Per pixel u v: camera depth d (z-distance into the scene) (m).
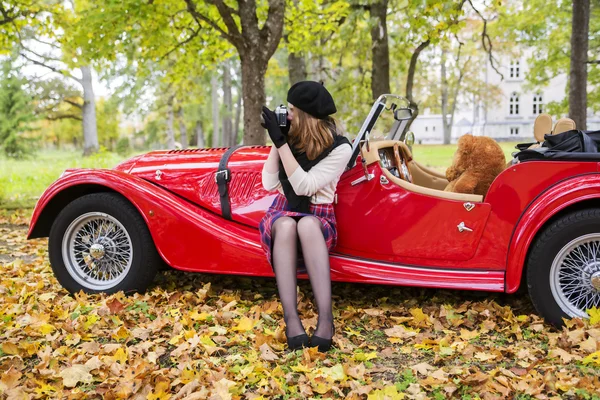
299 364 2.49
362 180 3.21
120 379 2.38
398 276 3.16
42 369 2.44
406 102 3.61
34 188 11.02
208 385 2.34
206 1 6.73
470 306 3.35
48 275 4.25
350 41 10.62
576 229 2.85
